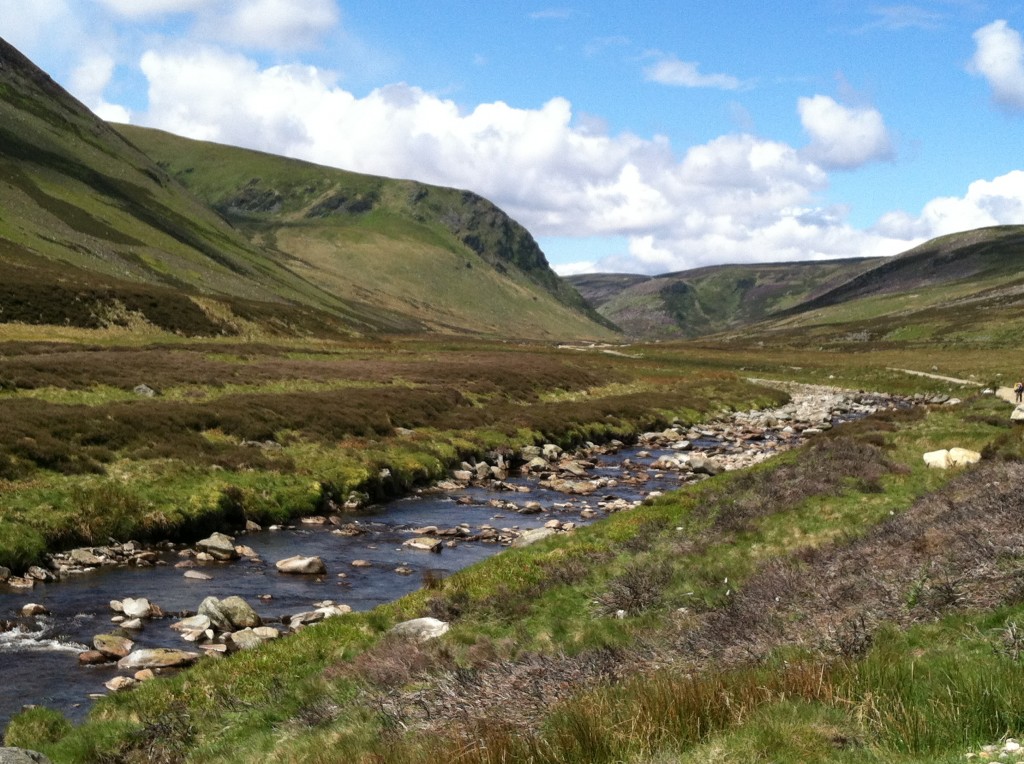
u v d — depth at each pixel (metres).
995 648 10.42
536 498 39.81
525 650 15.83
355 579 25.41
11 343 64.12
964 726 8.21
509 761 9.34
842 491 27.88
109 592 22.88
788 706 9.19
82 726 13.95
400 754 10.36
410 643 16.94
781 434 67.06
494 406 60.94
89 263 132.88
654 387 90.69
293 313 133.25
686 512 29.17
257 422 42.16
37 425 32.81
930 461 32.88
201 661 17.17
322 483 36.31
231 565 26.50
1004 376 96.19
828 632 12.49
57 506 27.17
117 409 38.41
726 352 168.50
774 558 20.47
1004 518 17.39
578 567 22.42
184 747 13.26
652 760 8.53
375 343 127.00
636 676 12.01
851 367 123.69
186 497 30.55
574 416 61.28
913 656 10.74
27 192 157.38
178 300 109.00
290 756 11.73
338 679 15.30
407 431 48.66
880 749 7.93
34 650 18.44
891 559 17.08
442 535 31.88
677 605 18.42
